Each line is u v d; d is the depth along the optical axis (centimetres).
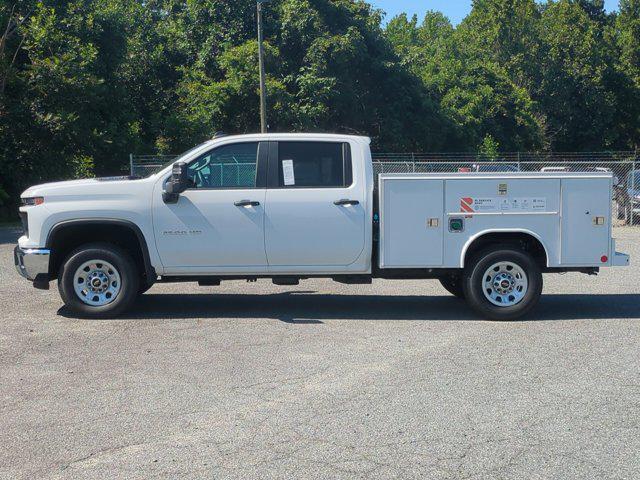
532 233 891
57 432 522
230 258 887
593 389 621
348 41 3644
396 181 881
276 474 449
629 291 1132
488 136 4488
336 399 592
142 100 3656
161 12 4116
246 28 3828
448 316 929
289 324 872
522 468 460
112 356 724
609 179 893
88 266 886
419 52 4959
